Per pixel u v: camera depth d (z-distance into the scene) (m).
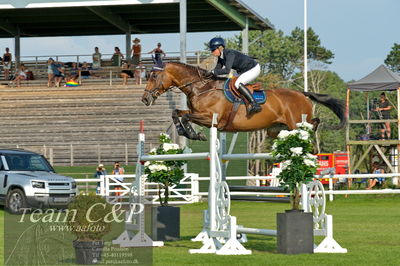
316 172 11.19
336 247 11.25
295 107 13.59
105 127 31.50
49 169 20.42
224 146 12.83
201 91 12.96
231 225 11.16
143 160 12.48
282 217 11.08
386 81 30.72
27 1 31.59
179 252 11.40
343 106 13.97
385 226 15.77
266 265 9.85
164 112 32.44
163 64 13.05
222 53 13.02
